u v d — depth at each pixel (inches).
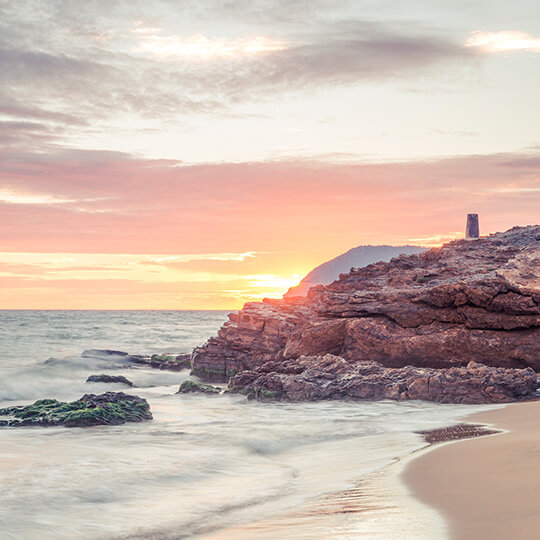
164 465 582.9
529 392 1025.5
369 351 1427.2
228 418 934.4
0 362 2112.5
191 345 3181.6
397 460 532.7
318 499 411.5
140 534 372.2
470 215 2529.5
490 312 1348.4
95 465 580.4
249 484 506.3
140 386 1676.9
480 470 430.3
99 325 5083.7
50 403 995.9
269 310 1795.0
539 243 1765.5
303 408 1032.2
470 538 268.5
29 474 536.4
